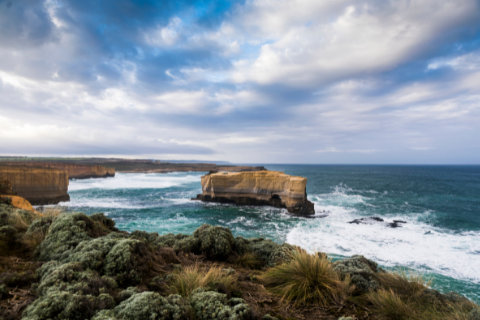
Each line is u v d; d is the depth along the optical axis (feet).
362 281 16.33
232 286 13.74
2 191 46.75
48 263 13.00
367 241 60.23
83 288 10.24
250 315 10.11
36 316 8.29
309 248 54.19
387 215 95.91
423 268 44.55
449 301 14.80
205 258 22.36
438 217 92.48
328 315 12.70
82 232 17.12
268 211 101.60
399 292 15.94
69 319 8.36
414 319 12.17
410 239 62.23
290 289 14.69
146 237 26.86
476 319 11.67
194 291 11.80
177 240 24.12
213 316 9.67
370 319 12.43
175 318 8.95
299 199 96.84
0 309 9.37
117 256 13.71
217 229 24.82
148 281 13.70
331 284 15.10
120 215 89.15
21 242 17.26
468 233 70.08
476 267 44.91
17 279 11.62
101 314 8.58
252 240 29.04
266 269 21.72
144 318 8.58
